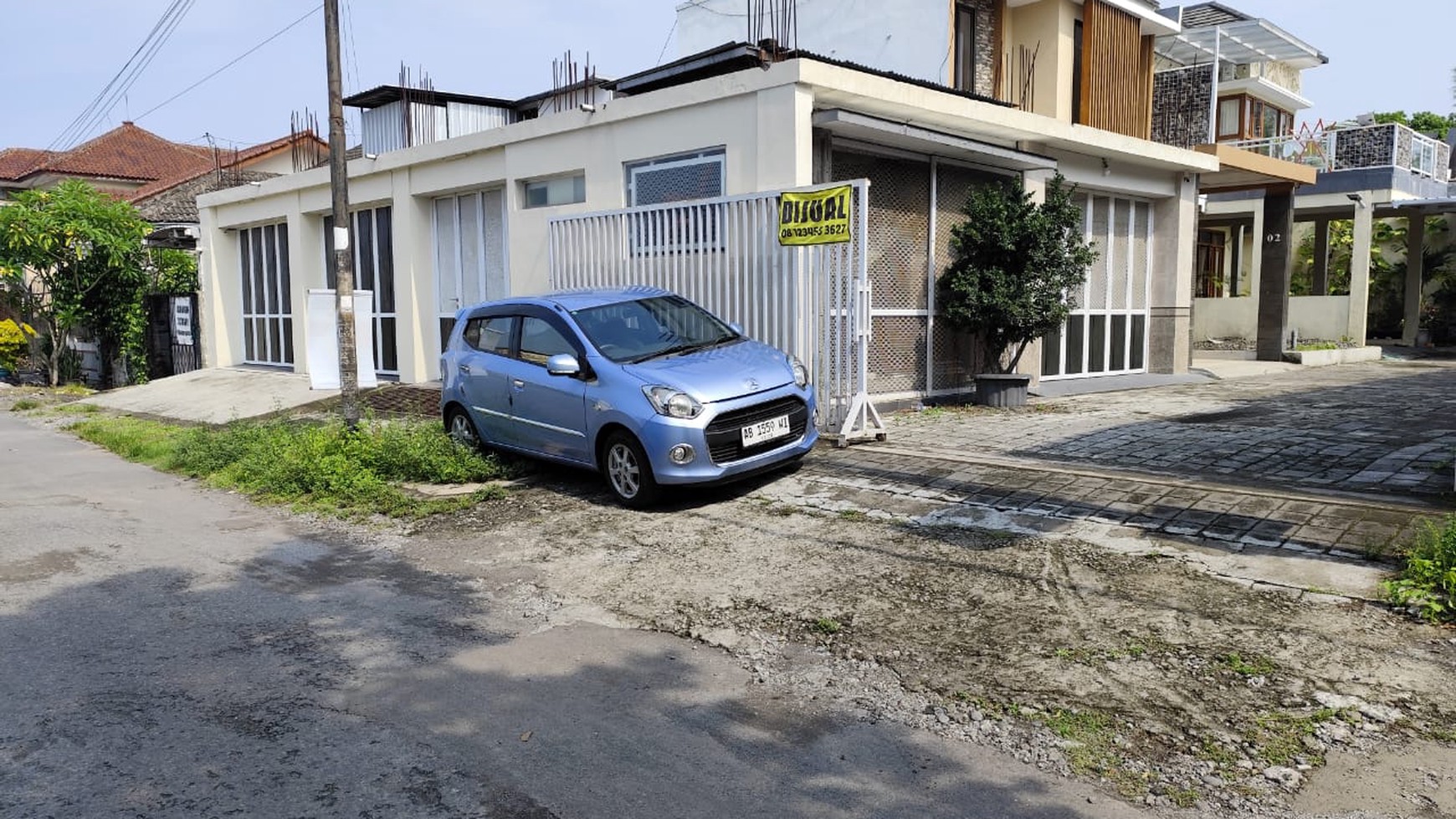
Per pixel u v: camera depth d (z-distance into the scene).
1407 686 4.08
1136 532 6.04
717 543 6.66
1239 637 4.59
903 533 6.49
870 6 14.82
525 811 3.40
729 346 8.31
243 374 18.78
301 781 3.62
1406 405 10.80
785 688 4.45
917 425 10.25
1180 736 3.80
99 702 4.38
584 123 11.84
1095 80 15.10
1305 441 8.38
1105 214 15.22
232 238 20.31
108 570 6.65
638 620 5.40
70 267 20.86
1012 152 11.63
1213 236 24.70
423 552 6.96
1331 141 20.39
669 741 3.95
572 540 7.00
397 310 15.67
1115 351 15.70
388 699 4.39
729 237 9.74
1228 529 5.93
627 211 10.77
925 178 11.80
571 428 8.05
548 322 8.53
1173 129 18.89
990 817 3.32
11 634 5.32
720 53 11.28
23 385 22.45
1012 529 6.34
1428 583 4.85
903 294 11.66
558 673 4.69
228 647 5.10
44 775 3.69
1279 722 3.86
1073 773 3.59
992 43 15.03
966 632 4.93
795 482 7.92
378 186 15.68
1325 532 5.72
